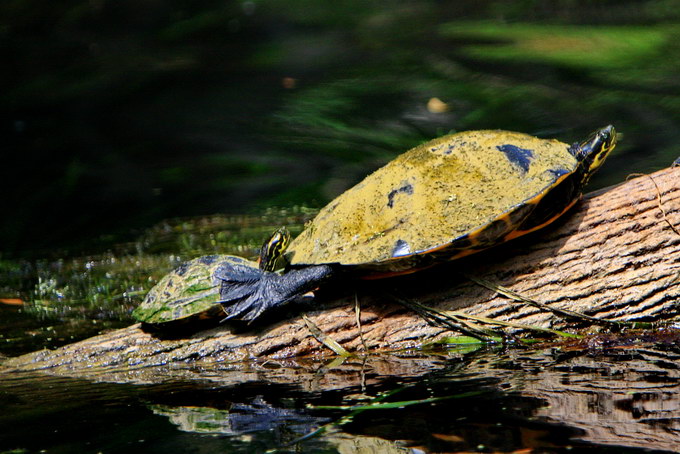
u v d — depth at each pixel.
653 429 5.21
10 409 6.56
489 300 7.38
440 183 7.16
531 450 5.02
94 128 21.45
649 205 7.35
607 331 7.29
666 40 23.55
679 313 7.26
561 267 7.34
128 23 31.67
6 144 20.64
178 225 14.55
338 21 30.59
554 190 7.01
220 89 23.77
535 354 7.01
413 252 6.73
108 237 14.39
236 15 31.81
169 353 7.71
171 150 19.36
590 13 27.91
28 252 13.97
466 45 25.38
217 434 5.69
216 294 7.63
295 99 22.03
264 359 7.51
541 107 18.70
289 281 7.22
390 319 7.51
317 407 6.10
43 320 10.20
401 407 5.93
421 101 20.44
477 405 5.85
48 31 30.95
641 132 16.27
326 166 17.09
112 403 6.59
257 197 15.57
